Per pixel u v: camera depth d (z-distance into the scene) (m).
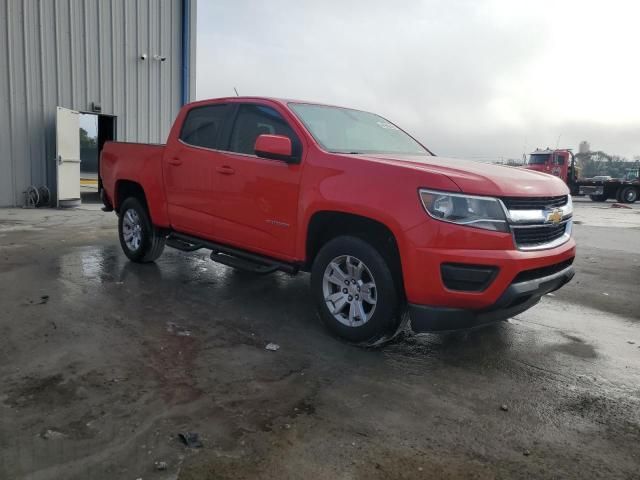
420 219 3.65
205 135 5.56
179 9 16.62
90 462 2.58
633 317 5.42
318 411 3.18
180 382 3.49
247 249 5.07
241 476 2.53
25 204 13.46
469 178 3.71
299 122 4.68
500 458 2.77
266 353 4.05
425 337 4.56
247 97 5.27
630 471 2.69
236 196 5.03
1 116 12.87
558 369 3.98
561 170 29.06
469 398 3.44
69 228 9.87
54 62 13.70
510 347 4.41
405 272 3.73
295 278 6.45
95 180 24.92
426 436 2.95
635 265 8.20
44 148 13.73
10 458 2.59
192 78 17.12
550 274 4.07
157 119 16.47
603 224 15.12
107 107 15.02
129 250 6.86
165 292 5.63
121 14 15.06
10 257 7.09
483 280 3.62
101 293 5.48
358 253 4.04
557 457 2.80
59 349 3.96
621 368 4.04
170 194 5.92
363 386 3.55
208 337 4.35
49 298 5.23
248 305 5.28
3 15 12.62
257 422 3.02
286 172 4.55
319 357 4.01
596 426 3.14
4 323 4.47
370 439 2.90
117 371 3.62
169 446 2.74
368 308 4.21
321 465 2.64
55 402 3.15
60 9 13.67
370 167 4.00
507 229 3.67
